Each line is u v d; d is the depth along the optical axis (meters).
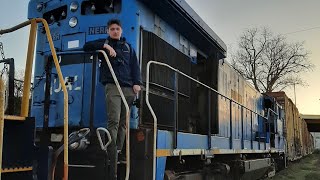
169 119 6.12
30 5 6.26
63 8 5.88
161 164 4.97
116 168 4.30
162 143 5.03
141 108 5.33
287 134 20.33
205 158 6.79
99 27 5.54
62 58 5.55
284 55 47.38
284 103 20.20
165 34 6.58
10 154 3.19
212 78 7.86
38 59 6.00
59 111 5.31
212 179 7.82
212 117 7.60
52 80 5.49
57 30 5.84
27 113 3.50
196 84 7.83
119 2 5.58
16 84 4.55
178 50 6.80
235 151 8.96
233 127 9.28
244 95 11.84
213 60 7.98
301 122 33.41
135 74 4.66
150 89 5.66
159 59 5.98
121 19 5.52
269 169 14.38
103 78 4.51
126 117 4.17
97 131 4.33
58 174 4.48
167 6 6.11
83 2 5.70
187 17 6.64
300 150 29.66
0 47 4.21
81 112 5.25
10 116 3.17
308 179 15.45
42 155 3.33
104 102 5.15
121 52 4.59
